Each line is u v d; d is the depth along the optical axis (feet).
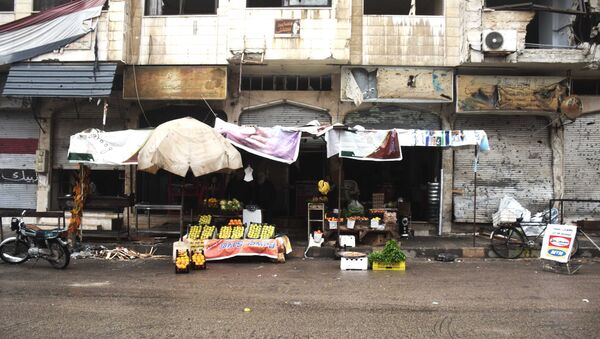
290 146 34.40
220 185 41.47
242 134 34.68
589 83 45.19
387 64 42.11
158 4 43.19
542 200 43.80
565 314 19.85
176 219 44.37
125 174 45.37
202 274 28.30
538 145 44.06
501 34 39.58
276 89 44.91
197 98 42.06
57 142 46.39
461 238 41.32
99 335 16.85
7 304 20.97
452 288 24.80
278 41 40.96
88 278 26.81
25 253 30.83
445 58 41.98
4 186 46.50
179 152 30.96
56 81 41.09
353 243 35.45
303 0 42.01
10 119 46.57
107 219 45.29
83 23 41.34
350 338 16.76
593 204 43.98
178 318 19.01
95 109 45.68
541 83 41.47
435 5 45.44
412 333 17.34
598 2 40.75
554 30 44.29
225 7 42.42
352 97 42.42
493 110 41.63
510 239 35.32
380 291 24.04
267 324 18.31
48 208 45.62
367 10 48.16
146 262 32.27
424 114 44.24
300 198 45.93
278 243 32.99
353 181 43.37
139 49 42.50
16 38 41.68
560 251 29.96
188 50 42.32
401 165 45.80
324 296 22.91
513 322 18.71
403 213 41.60
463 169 43.91
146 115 45.55
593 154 44.14
